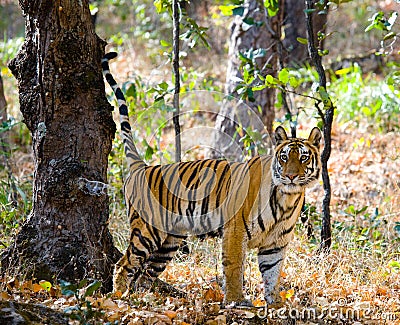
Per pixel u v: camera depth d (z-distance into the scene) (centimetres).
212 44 2753
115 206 1371
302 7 2433
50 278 971
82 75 1005
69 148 1000
